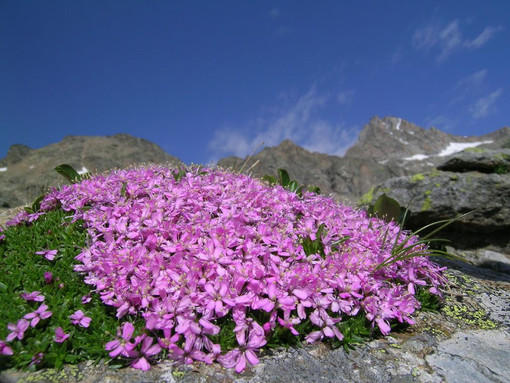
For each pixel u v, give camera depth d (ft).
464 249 1.13
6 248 0.57
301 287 0.44
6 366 0.37
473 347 0.47
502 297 0.63
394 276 0.53
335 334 0.43
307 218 0.57
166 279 0.43
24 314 0.42
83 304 0.45
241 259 0.46
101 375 0.36
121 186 0.61
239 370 0.37
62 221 0.59
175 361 0.38
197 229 0.49
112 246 0.47
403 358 0.43
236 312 0.41
